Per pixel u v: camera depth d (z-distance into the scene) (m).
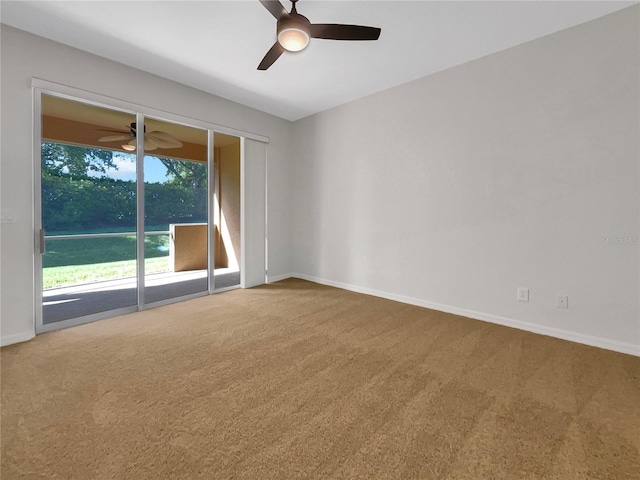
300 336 2.62
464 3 2.17
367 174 3.90
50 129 3.03
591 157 2.38
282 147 4.72
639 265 2.23
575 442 1.40
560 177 2.53
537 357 2.23
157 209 4.27
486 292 2.99
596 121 2.35
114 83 2.97
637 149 2.21
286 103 4.09
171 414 1.58
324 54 2.87
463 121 3.06
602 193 2.35
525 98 2.68
